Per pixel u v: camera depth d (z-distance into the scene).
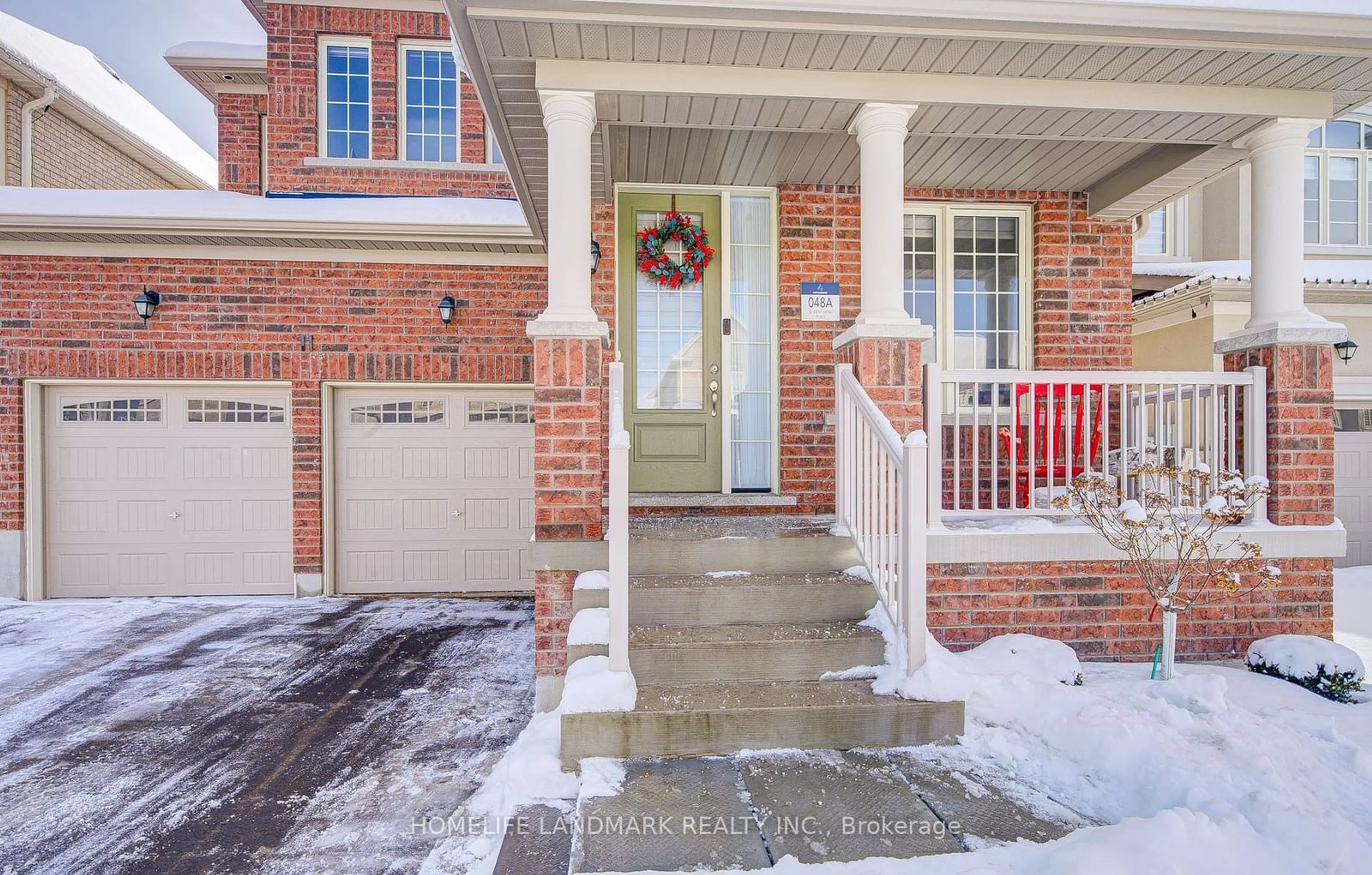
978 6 3.37
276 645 5.57
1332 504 4.09
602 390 4.90
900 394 3.92
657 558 3.83
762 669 3.28
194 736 3.83
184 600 7.14
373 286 7.29
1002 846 2.30
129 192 7.01
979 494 4.72
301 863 2.71
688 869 2.22
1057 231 5.72
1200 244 10.51
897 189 3.94
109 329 7.04
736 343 5.55
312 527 7.27
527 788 2.86
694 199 5.51
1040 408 5.73
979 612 3.94
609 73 3.75
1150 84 4.01
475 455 7.62
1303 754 2.75
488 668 5.00
